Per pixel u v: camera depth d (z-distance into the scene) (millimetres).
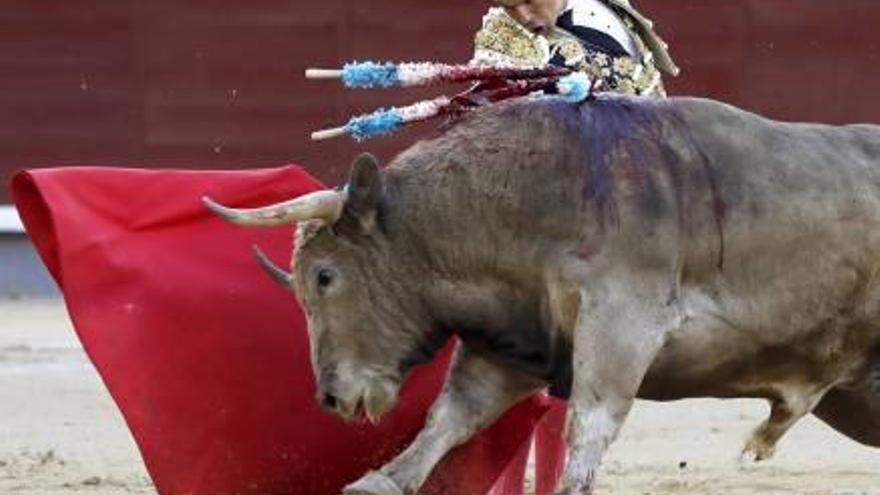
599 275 15844
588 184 15977
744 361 16484
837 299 16484
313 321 16500
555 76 17484
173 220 17984
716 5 45219
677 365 16250
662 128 16344
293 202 16141
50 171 17938
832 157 16641
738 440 26859
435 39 45031
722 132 16484
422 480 16578
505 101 16719
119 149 45281
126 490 22328
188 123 45250
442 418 16719
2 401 29922
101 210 17891
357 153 44844
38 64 45188
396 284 16359
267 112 45188
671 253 15969
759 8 45281
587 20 18438
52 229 17953
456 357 16938
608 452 25797
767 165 16406
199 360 17797
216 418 17828
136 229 17906
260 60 45250
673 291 16000
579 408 15750
